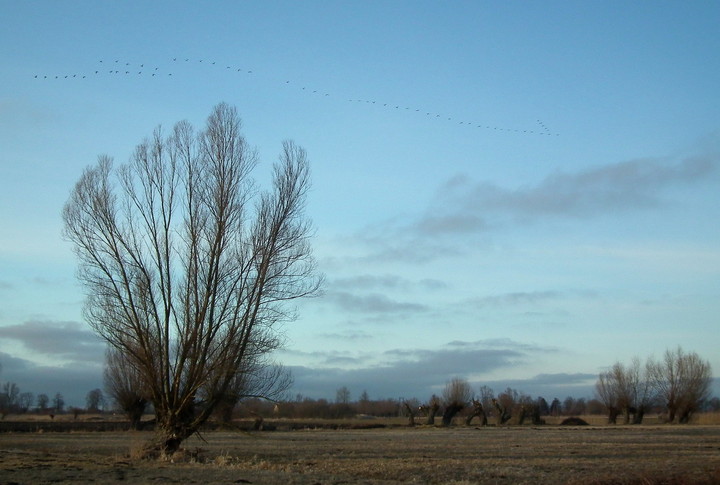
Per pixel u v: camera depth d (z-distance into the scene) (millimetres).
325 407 130625
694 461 38562
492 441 59344
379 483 23547
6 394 106000
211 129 34625
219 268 33531
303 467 32031
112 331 33344
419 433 78438
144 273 33500
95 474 22781
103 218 33656
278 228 34531
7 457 29625
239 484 21188
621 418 128875
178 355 33094
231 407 34156
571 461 38438
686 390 113938
